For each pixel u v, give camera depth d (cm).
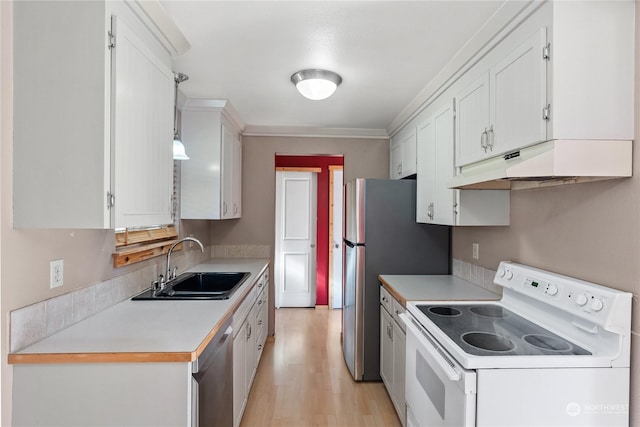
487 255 235
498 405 125
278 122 361
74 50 119
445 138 229
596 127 129
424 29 175
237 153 358
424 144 271
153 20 147
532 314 176
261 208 387
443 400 145
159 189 160
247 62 215
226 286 284
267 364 322
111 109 122
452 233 288
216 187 289
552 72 129
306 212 510
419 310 189
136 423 125
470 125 196
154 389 126
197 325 154
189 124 288
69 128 120
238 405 214
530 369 126
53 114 120
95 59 120
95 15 119
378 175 395
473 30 176
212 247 382
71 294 153
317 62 215
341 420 236
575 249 157
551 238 173
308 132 383
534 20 139
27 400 124
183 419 126
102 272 176
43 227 121
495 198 210
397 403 232
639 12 128
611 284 138
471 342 144
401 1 152
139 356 125
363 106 303
